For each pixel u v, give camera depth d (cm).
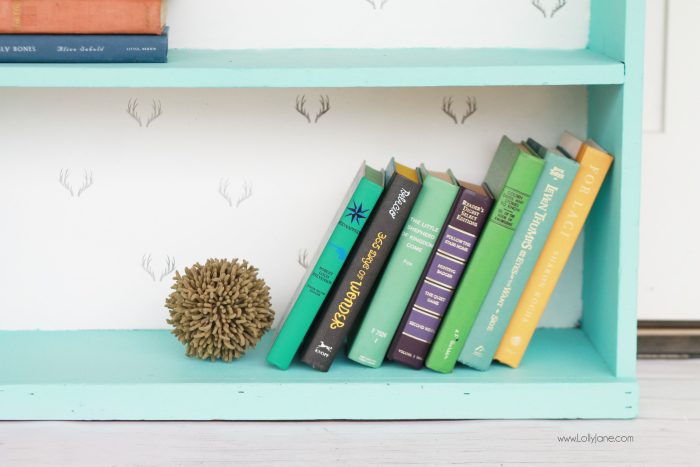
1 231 157
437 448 126
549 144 155
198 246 158
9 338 155
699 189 158
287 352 137
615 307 135
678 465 121
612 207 136
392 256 135
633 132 130
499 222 133
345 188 156
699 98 155
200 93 153
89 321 159
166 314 159
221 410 134
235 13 151
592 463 122
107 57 133
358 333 138
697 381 149
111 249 157
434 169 155
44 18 131
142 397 134
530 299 138
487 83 129
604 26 141
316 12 151
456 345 137
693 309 160
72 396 134
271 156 155
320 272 134
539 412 134
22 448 126
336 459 124
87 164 155
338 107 153
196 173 155
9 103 153
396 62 135
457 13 151
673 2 153
